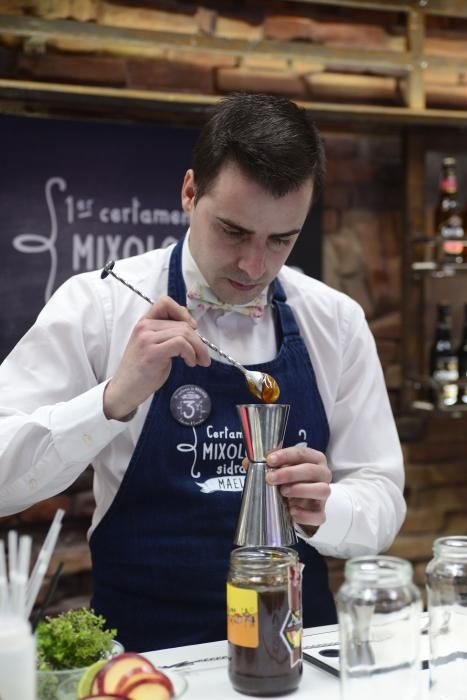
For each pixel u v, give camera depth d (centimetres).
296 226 151
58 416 155
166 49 299
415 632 110
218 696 122
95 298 177
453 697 117
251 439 138
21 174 283
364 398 188
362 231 331
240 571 123
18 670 101
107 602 169
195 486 168
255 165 143
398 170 335
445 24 338
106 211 294
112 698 101
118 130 294
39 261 286
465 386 327
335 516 166
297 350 182
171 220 303
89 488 295
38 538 289
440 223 330
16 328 284
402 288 326
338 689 125
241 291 161
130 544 167
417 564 336
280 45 311
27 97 275
